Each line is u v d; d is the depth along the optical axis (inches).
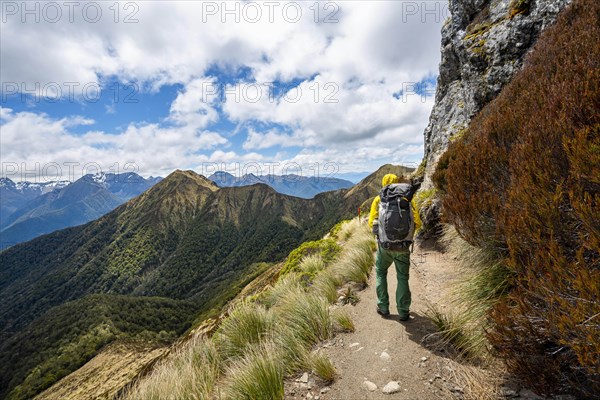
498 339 107.9
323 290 249.9
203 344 204.1
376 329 176.1
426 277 243.9
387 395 121.2
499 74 407.8
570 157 110.3
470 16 534.6
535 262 107.4
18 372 4566.9
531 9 380.5
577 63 167.2
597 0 231.0
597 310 79.5
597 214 91.0
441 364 133.3
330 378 139.5
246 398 132.2
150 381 167.2
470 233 178.7
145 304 6407.5
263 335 193.9
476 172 187.3
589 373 81.0
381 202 180.5
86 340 4734.3
